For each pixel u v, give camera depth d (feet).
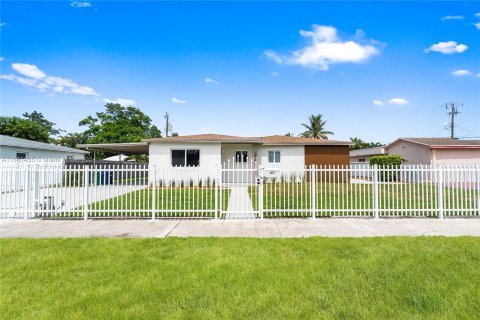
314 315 10.41
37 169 28.30
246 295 11.91
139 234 21.89
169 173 59.72
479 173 28.48
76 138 153.07
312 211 27.55
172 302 11.37
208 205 35.32
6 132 107.96
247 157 67.72
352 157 121.08
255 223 25.59
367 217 27.94
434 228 23.38
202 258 16.07
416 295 11.69
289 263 15.24
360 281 13.07
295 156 67.92
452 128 136.26
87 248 17.99
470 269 14.15
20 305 11.09
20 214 28.78
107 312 10.60
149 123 146.30
